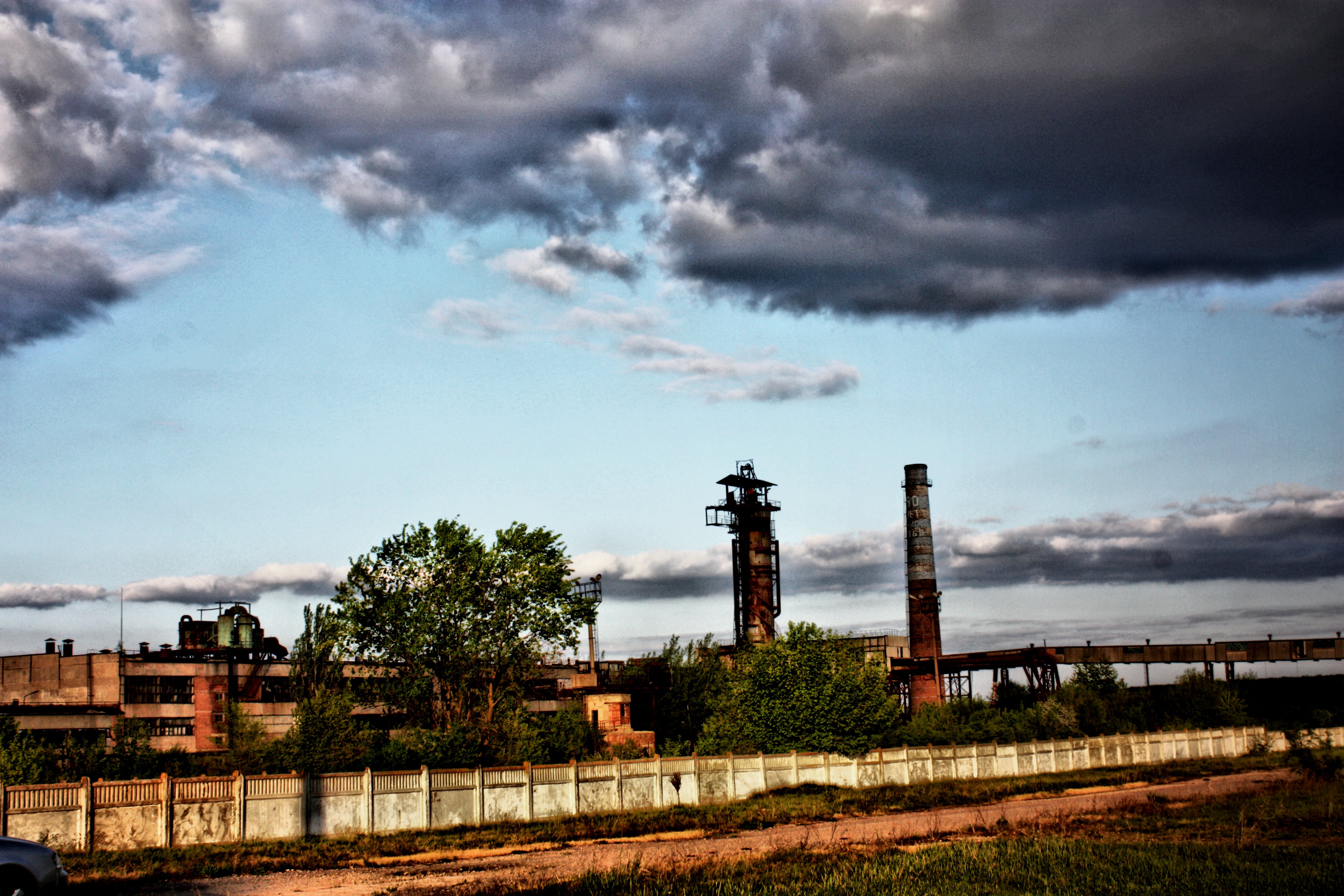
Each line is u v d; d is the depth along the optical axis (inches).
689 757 1734.7
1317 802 1587.1
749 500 3959.2
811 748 2014.0
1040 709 3326.8
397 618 2123.5
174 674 2358.5
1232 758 3230.8
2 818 1016.9
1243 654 4928.6
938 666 4062.5
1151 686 4820.4
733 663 3127.5
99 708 2212.1
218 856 1064.8
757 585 3909.9
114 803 1099.9
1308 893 812.0
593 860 1079.6
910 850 1151.6
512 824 1417.3
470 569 2161.7
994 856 1008.9
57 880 708.7
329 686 2124.8
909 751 2207.2
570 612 2214.6
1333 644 4776.1
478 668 2159.2
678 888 850.1
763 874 933.2
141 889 888.3
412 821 1349.7
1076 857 992.9
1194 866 934.4
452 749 1685.5
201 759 1771.7
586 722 2568.9
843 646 2145.7
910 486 4340.6
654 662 3174.2
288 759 1622.8
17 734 1545.3
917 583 4249.5
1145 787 2181.3
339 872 994.7
